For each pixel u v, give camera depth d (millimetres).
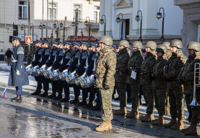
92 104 11203
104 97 7695
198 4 14438
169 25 23188
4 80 19453
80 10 48469
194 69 7301
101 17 27938
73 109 10633
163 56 8594
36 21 45656
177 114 8359
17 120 8250
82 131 7465
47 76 12742
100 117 9359
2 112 9258
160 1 22938
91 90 10938
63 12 47188
